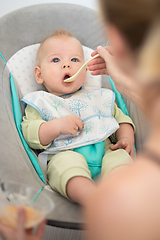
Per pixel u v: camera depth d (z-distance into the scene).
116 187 0.35
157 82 0.34
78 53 1.39
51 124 1.16
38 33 1.46
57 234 0.92
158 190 0.32
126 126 1.31
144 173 0.34
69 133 1.15
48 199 0.59
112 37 0.36
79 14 1.51
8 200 0.59
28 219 0.54
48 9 1.47
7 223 0.54
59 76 1.33
